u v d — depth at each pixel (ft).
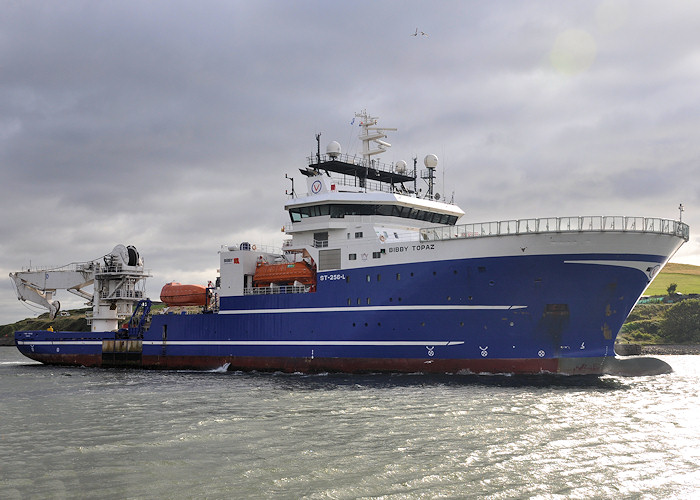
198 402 101.24
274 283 151.64
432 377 122.52
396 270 128.36
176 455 65.51
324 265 139.64
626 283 115.75
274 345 145.28
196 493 53.36
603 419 81.97
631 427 77.05
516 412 86.89
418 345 126.31
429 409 89.71
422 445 68.18
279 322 144.87
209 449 67.77
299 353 140.77
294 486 54.60
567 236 112.78
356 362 132.67
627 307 118.83
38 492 54.44
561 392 104.78
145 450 67.92
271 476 57.57
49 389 125.08
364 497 51.80
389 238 133.49
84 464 62.75
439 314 124.16
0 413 94.07
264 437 73.00
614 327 120.26
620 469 59.16
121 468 61.05
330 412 88.63
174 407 96.58
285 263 147.84
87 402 104.83
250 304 150.51
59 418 88.99
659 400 97.66
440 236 123.24
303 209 147.84
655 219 114.21
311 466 60.49
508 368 121.19
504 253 116.88
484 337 121.49
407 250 127.24
